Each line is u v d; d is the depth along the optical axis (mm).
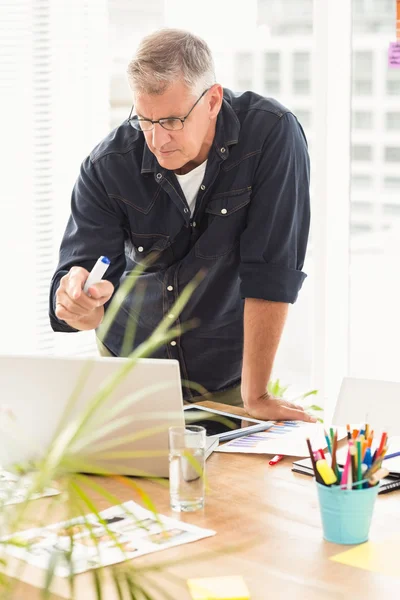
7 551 1364
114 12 3379
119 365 1655
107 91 3426
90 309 1955
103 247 2346
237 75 3289
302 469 1733
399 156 3090
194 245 2348
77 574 1282
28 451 1763
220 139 2244
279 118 2275
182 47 2020
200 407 2188
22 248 3373
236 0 3246
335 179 3145
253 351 2209
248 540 1407
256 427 2006
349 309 3248
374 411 1950
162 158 2090
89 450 1651
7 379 1746
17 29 3285
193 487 1539
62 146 3387
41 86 3328
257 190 2264
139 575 1043
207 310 2418
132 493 1644
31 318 3410
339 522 1381
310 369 3311
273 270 2230
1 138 3303
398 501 1581
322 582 1247
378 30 3041
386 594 1206
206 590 1197
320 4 3057
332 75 3084
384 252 3170
